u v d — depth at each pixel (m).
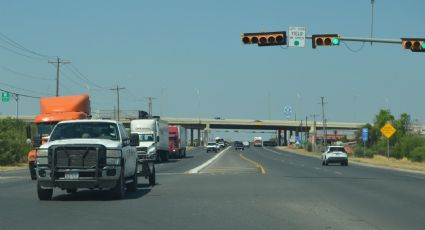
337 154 54.00
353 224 13.77
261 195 21.00
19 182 29.08
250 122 162.88
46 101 36.91
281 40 27.89
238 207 17.06
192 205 17.53
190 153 105.19
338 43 28.73
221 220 14.26
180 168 45.69
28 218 14.48
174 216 14.96
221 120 160.38
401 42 29.14
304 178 31.92
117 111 62.56
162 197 20.02
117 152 18.05
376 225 13.69
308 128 167.00
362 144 107.81
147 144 55.09
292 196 20.72
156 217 14.75
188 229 12.79
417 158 65.81
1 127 54.25
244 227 13.13
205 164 53.62
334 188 24.73
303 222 14.00
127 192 21.97
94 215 15.09
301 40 28.56
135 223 13.68
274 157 81.62
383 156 85.69
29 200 18.89
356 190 23.77
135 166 21.70
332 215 15.39
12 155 53.00
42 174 17.75
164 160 63.38
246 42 28.03
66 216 14.88
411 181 30.31
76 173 17.64
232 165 50.91
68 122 19.45
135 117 62.75
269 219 14.49
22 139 56.06
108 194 21.03
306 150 128.75
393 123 97.25
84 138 18.77
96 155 17.67
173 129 72.31
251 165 50.88
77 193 21.45
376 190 23.91
